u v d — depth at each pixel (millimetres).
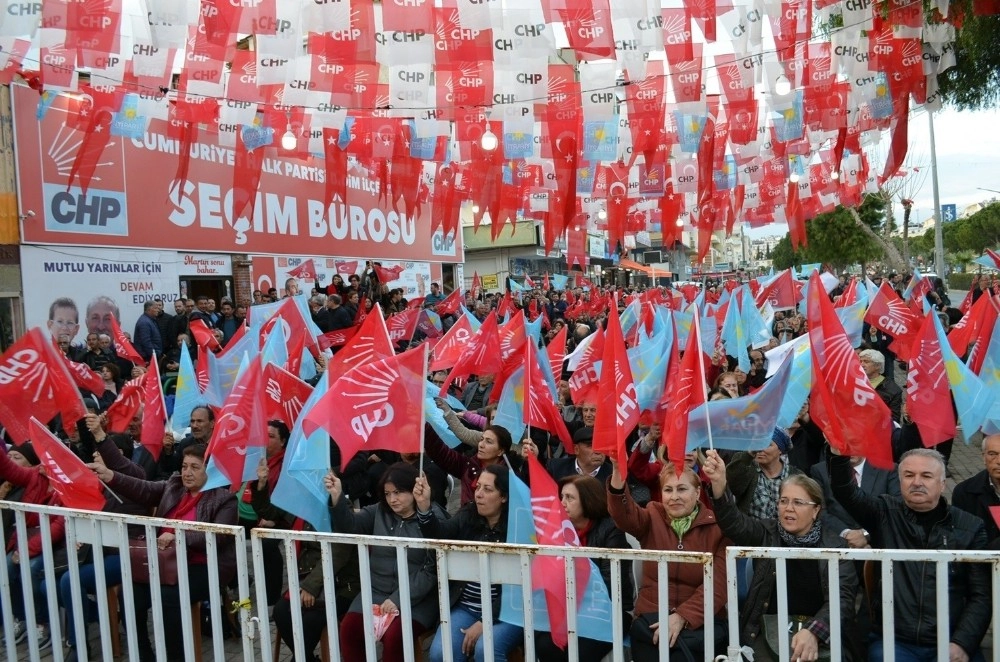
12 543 5500
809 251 41375
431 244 25484
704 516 4082
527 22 5398
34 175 13148
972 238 53438
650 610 3963
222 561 4879
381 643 4324
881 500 3965
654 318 10031
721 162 9125
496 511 4391
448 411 6605
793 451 6445
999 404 5145
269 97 7195
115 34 5137
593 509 4371
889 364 11914
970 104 8789
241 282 17547
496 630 4129
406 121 8859
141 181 15133
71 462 4758
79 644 4262
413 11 5254
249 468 4652
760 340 10836
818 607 3797
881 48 6207
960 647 3426
